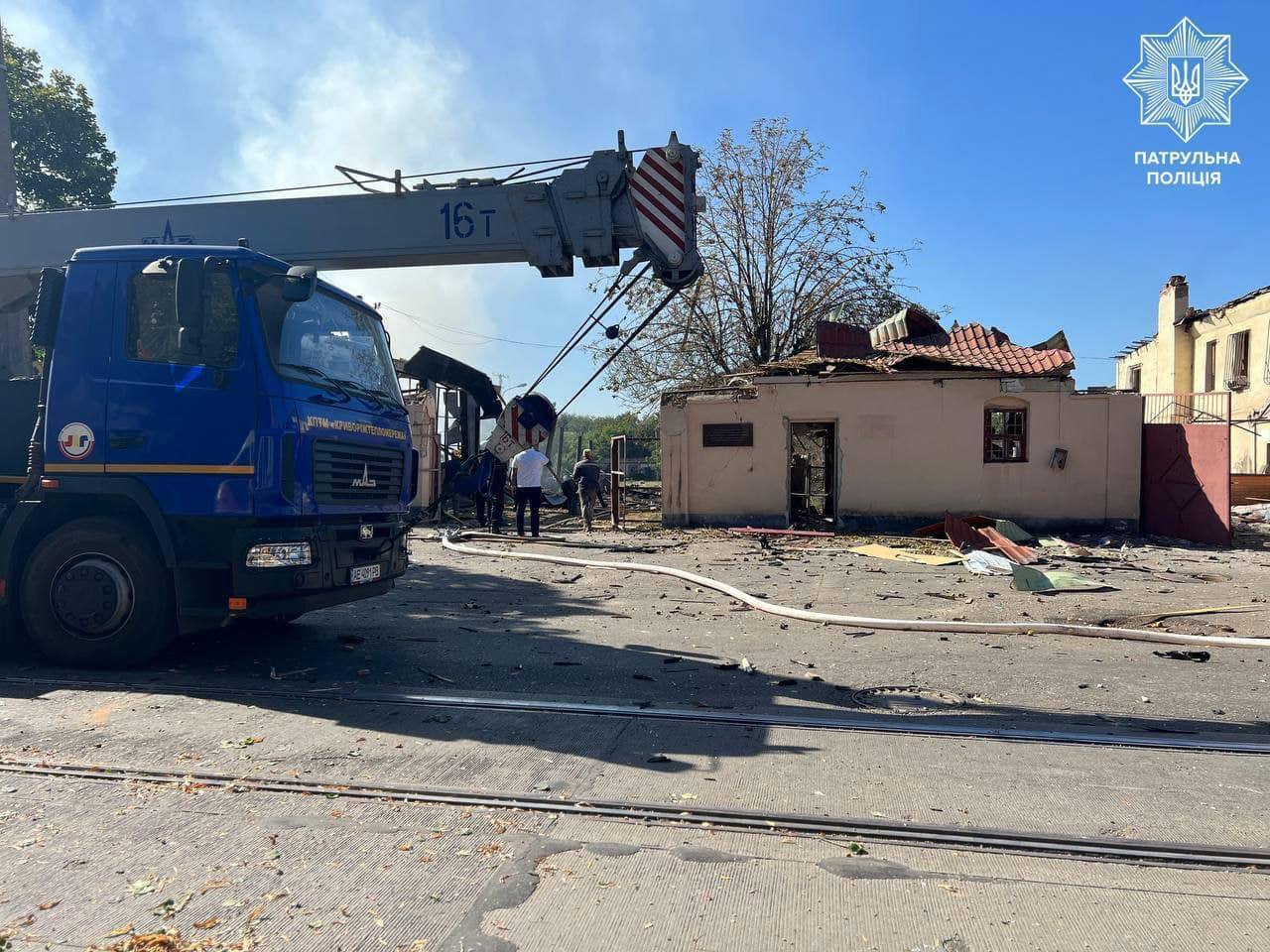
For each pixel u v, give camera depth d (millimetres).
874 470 18219
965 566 13070
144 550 6180
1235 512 21406
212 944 2721
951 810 3916
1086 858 3467
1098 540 17016
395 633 7879
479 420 23016
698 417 18938
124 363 6164
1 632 6551
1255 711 5625
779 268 29859
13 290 8969
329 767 4363
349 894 3055
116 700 5539
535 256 8078
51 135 26531
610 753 4652
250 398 5969
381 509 7062
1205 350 29047
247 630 7836
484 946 2748
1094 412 17641
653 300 27938
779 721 5270
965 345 20359
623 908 3002
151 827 3602
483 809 3852
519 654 7105
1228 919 2994
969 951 2771
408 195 8258
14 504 6461
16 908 2928
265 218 8438
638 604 9742
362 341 7375
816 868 3334
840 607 9508
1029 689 6152
